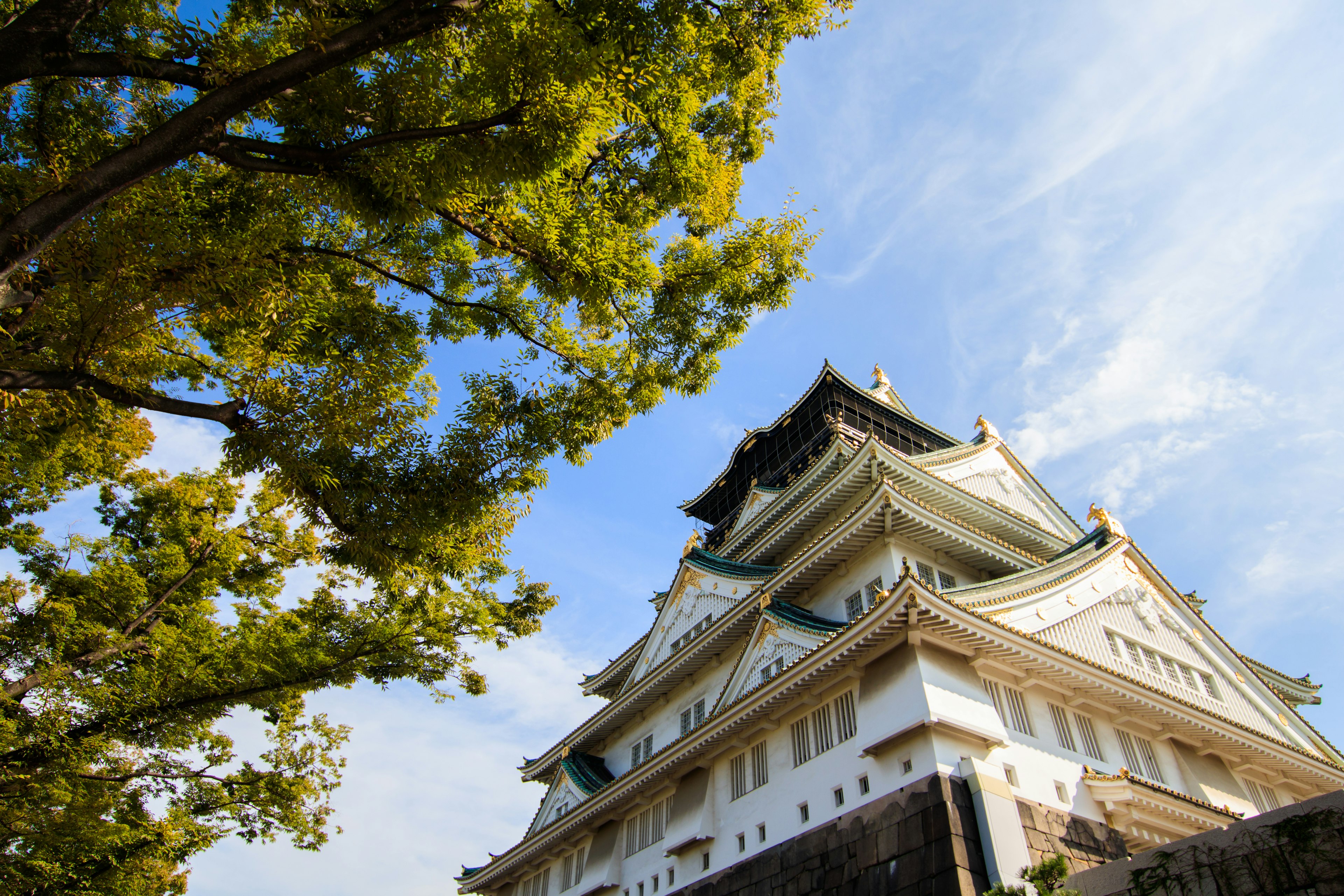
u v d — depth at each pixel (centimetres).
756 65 1275
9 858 1549
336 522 1107
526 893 2853
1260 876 1055
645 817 2345
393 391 1152
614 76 906
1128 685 1788
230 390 1073
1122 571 2255
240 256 910
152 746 1638
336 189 871
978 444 2873
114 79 1084
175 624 1770
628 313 1330
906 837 1454
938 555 2238
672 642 2953
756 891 1736
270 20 1037
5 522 1595
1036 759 1645
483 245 1319
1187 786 1892
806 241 1374
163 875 2209
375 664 1711
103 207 873
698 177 1296
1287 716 2289
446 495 1162
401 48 903
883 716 1609
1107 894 1205
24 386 832
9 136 1036
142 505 1820
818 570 2323
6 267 679
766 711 1922
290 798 1744
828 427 3275
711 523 4000
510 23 872
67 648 1539
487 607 1750
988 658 1717
